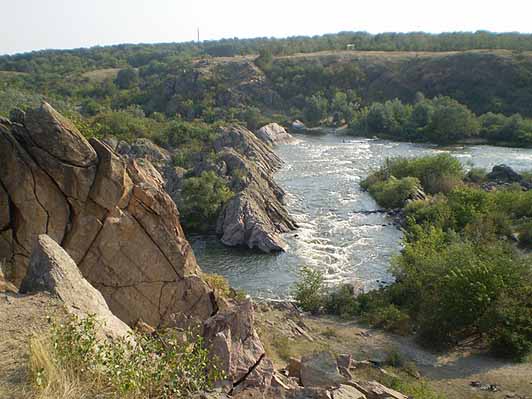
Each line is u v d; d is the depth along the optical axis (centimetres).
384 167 6262
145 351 940
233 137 7131
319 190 5888
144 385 842
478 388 2061
